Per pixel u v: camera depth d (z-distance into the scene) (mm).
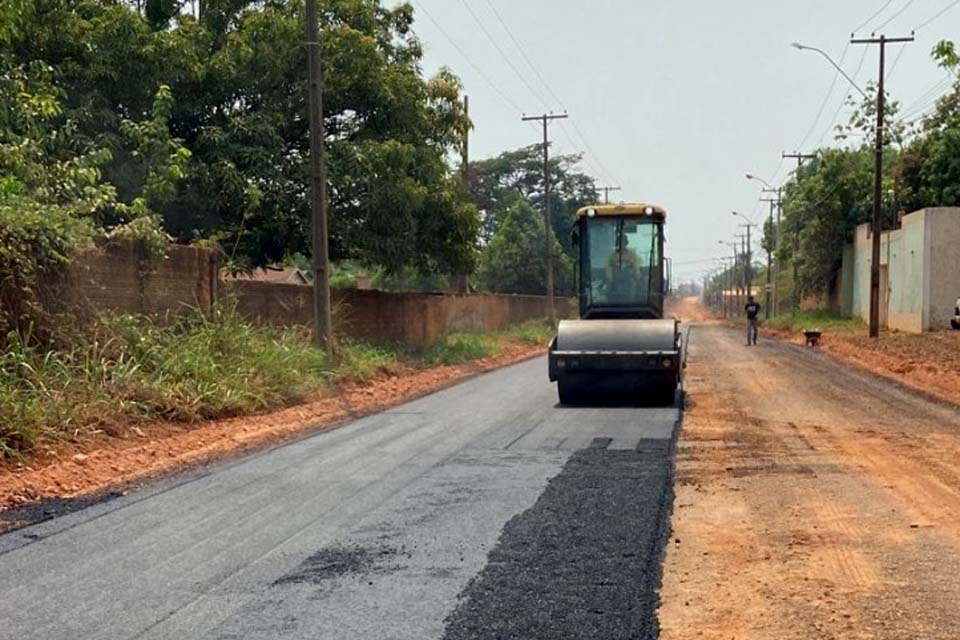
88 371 11969
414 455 10242
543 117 48219
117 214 18797
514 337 39781
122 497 8156
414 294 29672
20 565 6094
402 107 23797
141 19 19719
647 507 7551
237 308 17766
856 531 6820
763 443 10961
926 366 21688
